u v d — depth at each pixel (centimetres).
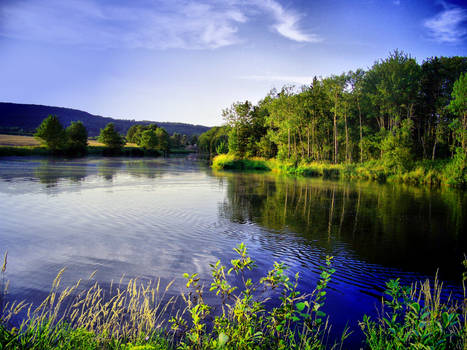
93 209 1795
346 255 1095
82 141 10400
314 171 4809
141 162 7400
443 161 4297
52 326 544
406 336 368
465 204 2194
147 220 1562
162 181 3444
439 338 349
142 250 1101
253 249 1140
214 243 1205
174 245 1168
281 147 6350
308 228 1471
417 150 5431
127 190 2628
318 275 912
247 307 417
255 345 405
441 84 5244
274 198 2391
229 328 407
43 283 795
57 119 8988
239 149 7688
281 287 814
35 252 1053
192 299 724
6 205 1841
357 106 5772
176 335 548
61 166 4984
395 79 4844
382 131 5016
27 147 8300
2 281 798
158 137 15150
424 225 1558
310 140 7119
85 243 1169
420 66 5288
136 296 731
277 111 6378
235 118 7688
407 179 3747
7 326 540
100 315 620
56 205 1883
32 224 1430
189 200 2205
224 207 1966
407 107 5256
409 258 1076
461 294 805
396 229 1472
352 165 4756
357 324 638
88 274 869
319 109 6406
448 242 1267
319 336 580
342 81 5484
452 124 3903
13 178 3158
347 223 1581
